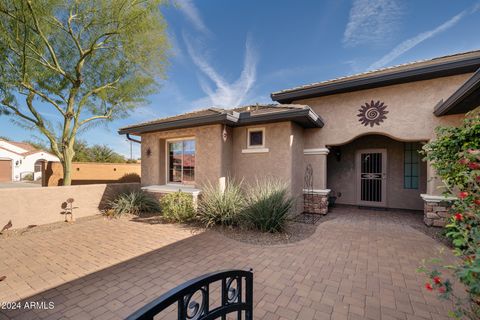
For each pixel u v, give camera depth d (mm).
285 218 6984
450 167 4598
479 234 1914
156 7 9422
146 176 11250
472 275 1616
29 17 8242
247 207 7047
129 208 9406
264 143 8977
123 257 5098
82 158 23969
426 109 7691
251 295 2307
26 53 9133
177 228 7324
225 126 9211
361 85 8289
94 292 3697
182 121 9117
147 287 3850
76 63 10375
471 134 4383
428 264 4664
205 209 7648
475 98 5695
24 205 7637
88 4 8953
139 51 10570
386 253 5281
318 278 4148
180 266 4637
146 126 10359
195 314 1743
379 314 3158
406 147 10453
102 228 7418
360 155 11398
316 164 9484
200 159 9438
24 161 39562
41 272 4395
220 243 5949
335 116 9203
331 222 8094
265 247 5672
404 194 10445
